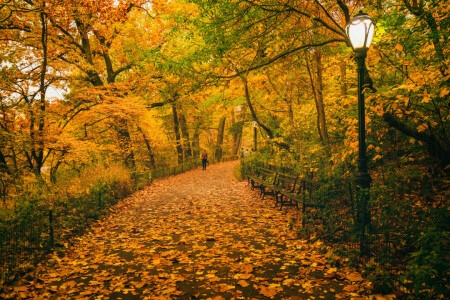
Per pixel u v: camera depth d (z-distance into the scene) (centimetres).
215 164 3584
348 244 503
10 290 413
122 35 1800
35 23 1204
